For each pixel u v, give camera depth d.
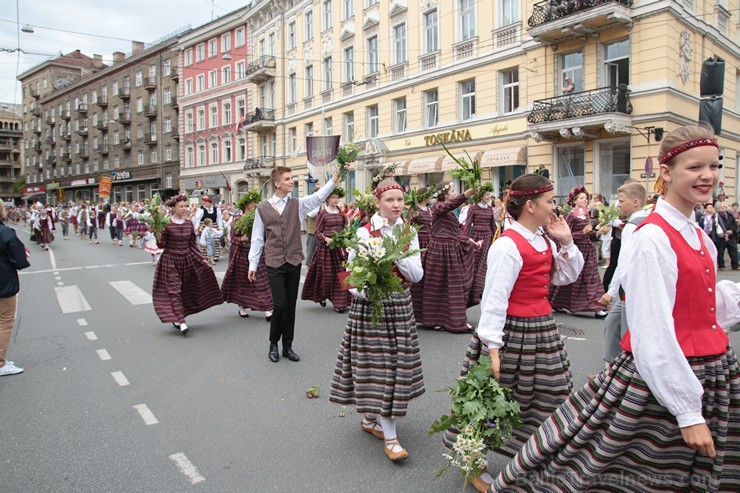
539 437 2.41
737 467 2.16
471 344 3.09
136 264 15.67
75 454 3.75
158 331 7.44
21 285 12.02
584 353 5.80
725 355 2.17
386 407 3.51
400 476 3.34
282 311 5.83
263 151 38.34
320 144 8.42
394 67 25.56
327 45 30.42
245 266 8.10
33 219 24.03
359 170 27.61
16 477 3.44
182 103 47.28
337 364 3.89
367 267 3.37
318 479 3.33
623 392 2.15
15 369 5.64
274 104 36.56
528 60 19.25
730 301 2.41
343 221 8.68
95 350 6.50
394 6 25.14
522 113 19.66
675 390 1.98
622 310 4.12
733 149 21.30
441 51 23.06
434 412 4.31
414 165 24.09
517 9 19.92
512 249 2.85
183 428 4.16
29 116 82.25
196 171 46.22
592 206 12.16
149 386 5.16
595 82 17.23
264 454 3.69
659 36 15.77
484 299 2.89
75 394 4.97
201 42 44.69
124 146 58.44
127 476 3.43
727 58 19.80
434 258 6.98
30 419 4.39
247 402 4.68
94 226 25.03
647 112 16.09
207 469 3.50
